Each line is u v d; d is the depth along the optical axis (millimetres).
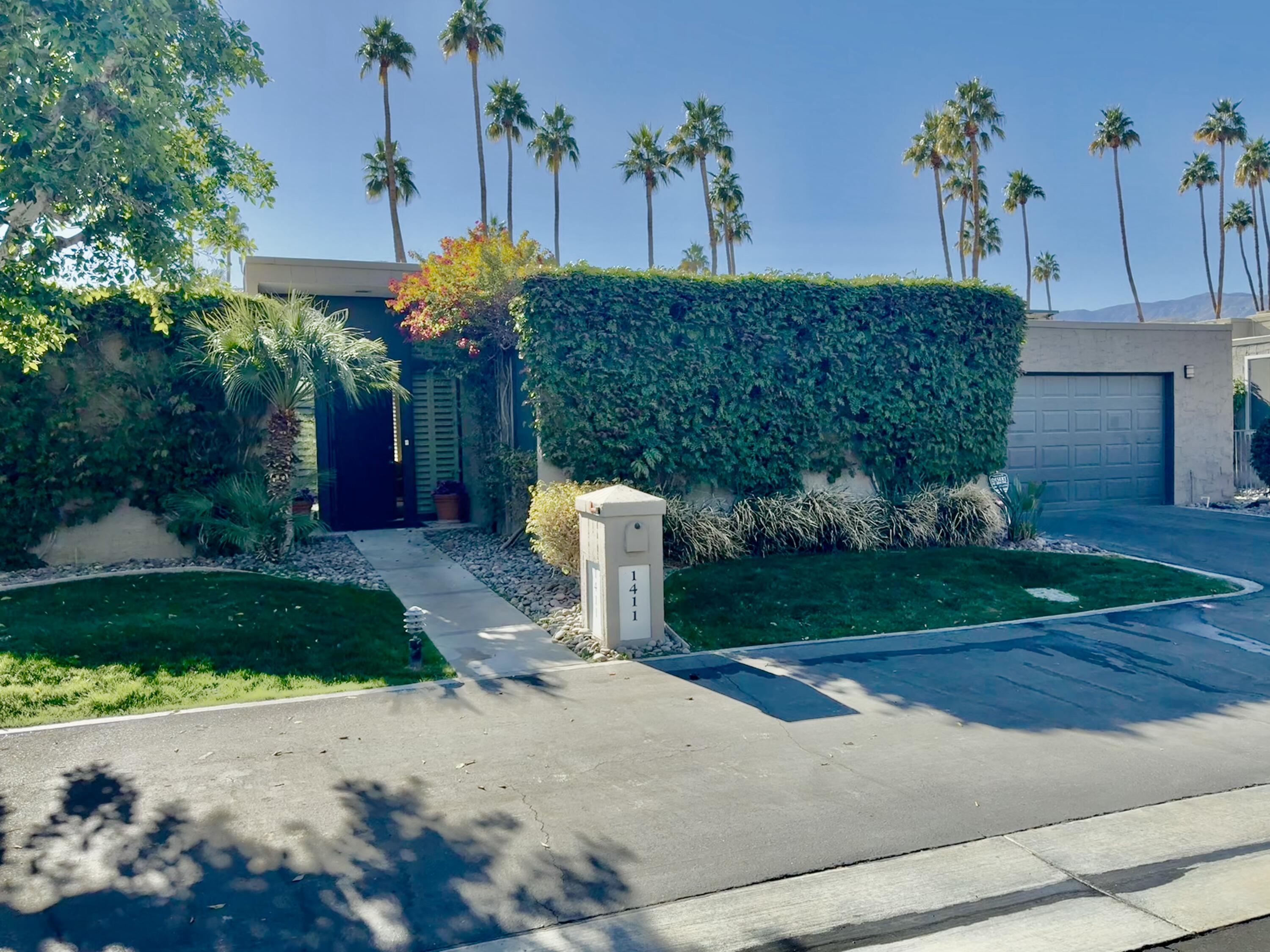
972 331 12570
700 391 11227
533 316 10594
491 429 13336
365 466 14414
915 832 4191
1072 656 7207
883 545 11562
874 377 12062
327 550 11922
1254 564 11055
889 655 7270
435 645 7480
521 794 4555
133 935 3305
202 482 10781
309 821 4219
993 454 12766
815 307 11680
